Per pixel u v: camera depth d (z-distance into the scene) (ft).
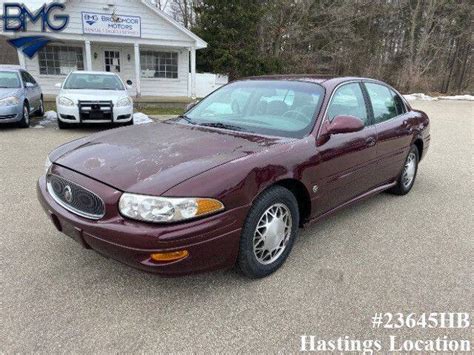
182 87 57.36
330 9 90.63
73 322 7.72
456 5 109.09
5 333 7.34
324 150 10.37
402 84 103.71
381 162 13.29
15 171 18.22
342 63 106.11
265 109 11.57
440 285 9.45
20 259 10.00
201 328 7.68
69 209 8.57
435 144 29.99
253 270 9.07
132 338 7.36
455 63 112.37
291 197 9.63
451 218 13.91
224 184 7.97
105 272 9.50
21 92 30.83
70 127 31.40
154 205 7.39
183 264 7.66
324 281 9.43
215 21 70.13
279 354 7.10
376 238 11.98
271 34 87.86
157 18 49.96
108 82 32.99
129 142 9.83
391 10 108.78
